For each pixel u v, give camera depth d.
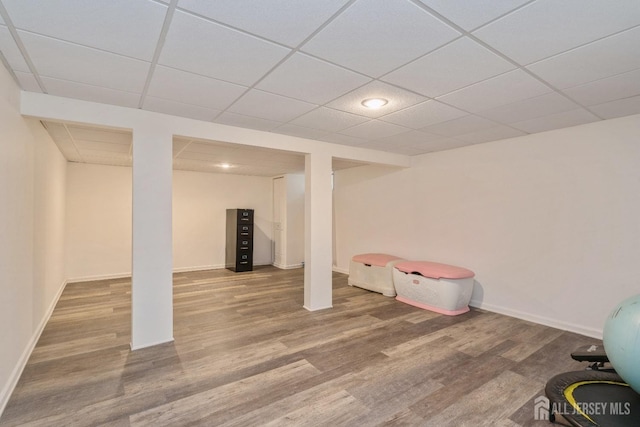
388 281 4.78
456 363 2.64
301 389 2.24
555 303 3.48
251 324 3.54
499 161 3.97
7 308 2.12
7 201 2.11
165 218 2.95
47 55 1.87
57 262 4.46
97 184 5.75
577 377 2.07
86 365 2.55
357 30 1.62
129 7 1.43
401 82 2.25
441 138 3.89
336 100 2.62
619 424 1.61
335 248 6.72
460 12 1.47
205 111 2.89
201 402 2.07
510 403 2.09
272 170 6.69
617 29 1.59
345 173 6.41
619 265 3.05
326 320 3.69
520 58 1.90
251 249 6.88
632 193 2.98
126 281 5.61
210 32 1.64
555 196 3.48
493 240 4.03
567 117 3.04
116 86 2.33
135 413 1.95
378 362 2.65
